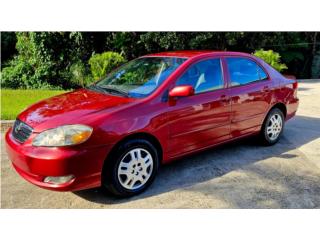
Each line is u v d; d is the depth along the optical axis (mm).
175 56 4289
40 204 3418
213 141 4273
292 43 17500
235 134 4547
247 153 4840
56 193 3633
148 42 12930
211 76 4223
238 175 4082
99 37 13133
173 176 4031
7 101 8133
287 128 6328
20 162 3256
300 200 3510
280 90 5137
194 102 3926
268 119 5023
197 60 4137
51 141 3127
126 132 3354
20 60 12773
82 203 3436
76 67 11633
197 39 12898
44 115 3447
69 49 12508
